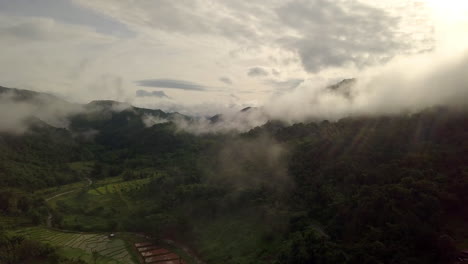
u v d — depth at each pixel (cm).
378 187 12019
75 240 14600
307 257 10119
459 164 11694
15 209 16388
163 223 15262
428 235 9019
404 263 8319
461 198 10219
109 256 13188
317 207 13325
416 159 12656
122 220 16450
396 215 10038
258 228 13650
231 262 12044
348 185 13625
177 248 14175
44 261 11981
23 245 12038
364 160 14738
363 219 10869
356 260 9119
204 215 15762
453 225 9681
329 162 15800
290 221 13162
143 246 14312
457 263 8281
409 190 10688
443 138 14025
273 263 11025
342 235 11150
